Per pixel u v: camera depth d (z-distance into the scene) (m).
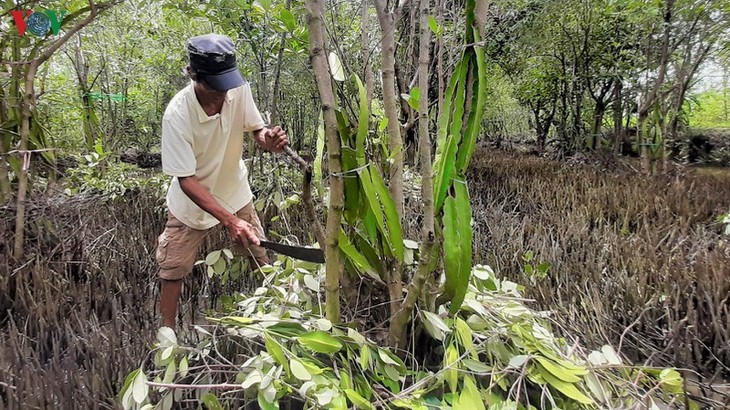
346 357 1.68
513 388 1.58
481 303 1.94
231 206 2.53
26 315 2.79
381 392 1.60
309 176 1.71
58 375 2.03
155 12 6.64
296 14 3.46
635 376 1.84
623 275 3.15
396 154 1.78
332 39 1.97
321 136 1.90
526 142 15.77
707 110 15.57
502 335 1.75
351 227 1.83
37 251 3.45
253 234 1.98
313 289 1.89
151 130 10.46
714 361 2.44
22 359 2.16
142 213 4.63
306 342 1.54
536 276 3.03
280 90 5.45
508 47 10.08
